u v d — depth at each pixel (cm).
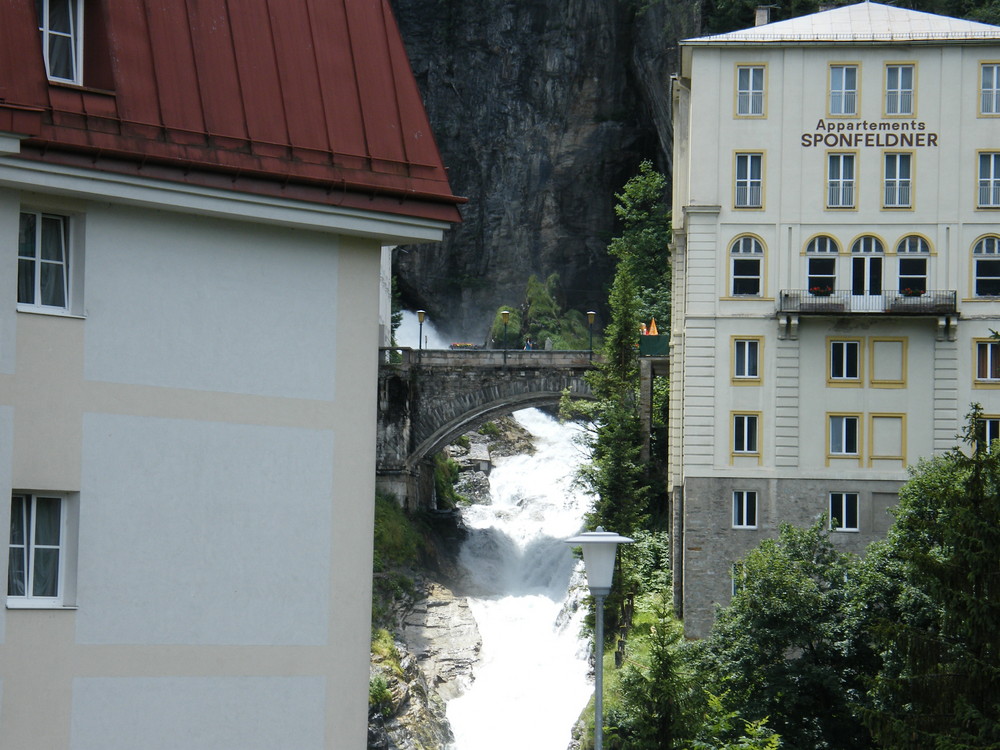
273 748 3030
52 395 2867
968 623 4669
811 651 6681
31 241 2902
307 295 3144
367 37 3316
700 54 8569
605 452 9706
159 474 2961
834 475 8319
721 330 8438
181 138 2998
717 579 8281
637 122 16100
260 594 3041
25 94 2853
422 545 10806
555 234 16250
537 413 14488
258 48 3169
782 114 8525
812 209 8475
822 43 8506
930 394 8344
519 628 10619
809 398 8375
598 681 3519
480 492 12875
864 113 8500
